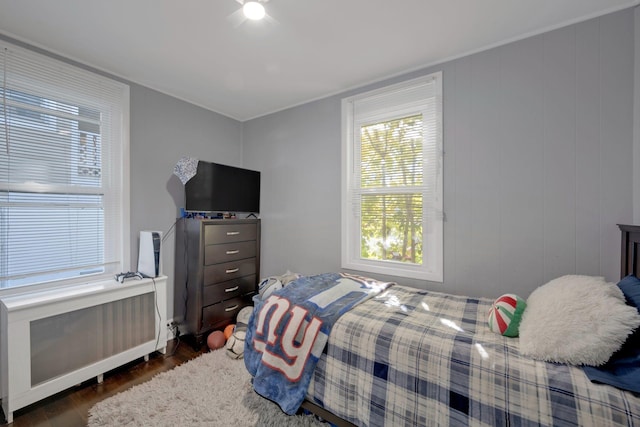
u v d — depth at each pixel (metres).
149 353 2.32
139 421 1.59
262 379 1.55
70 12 1.65
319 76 2.46
